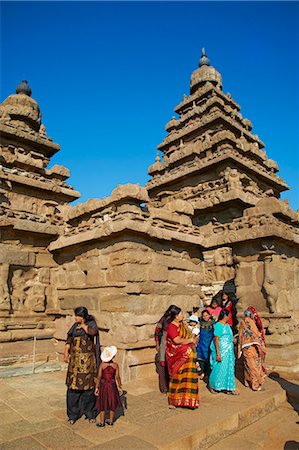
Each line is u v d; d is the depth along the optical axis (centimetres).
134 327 671
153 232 714
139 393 587
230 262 1119
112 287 709
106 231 708
